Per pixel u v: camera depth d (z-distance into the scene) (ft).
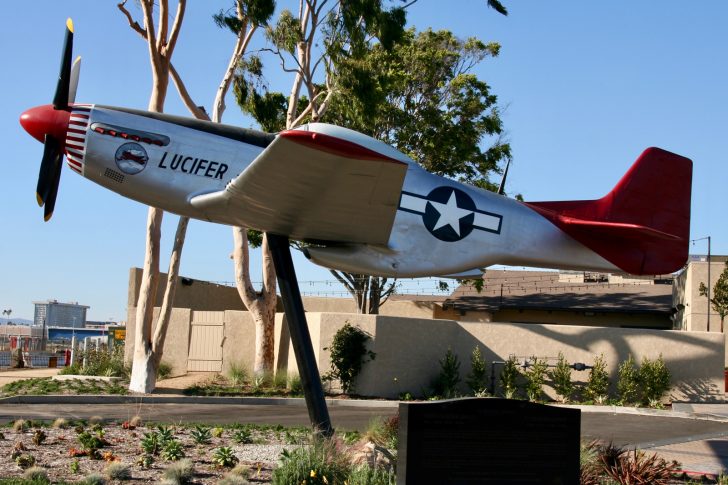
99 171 37.09
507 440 24.48
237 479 27.78
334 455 28.89
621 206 46.44
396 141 97.09
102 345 104.99
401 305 116.47
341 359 72.43
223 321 83.10
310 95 76.33
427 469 23.85
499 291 116.06
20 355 111.34
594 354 74.59
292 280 35.27
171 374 79.92
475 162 100.48
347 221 33.63
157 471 30.27
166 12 63.67
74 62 39.14
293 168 29.19
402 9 73.10
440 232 39.58
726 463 39.83
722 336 74.43
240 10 71.67
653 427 56.54
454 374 74.69
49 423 45.11
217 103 71.51
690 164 47.96
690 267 93.40
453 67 101.19
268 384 74.84
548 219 42.98
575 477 24.89
